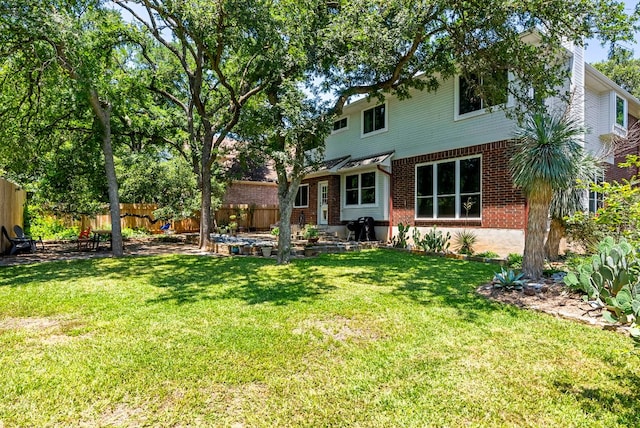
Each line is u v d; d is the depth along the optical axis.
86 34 9.80
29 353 3.57
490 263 9.19
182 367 3.28
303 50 8.88
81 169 13.12
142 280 7.10
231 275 7.64
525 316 4.74
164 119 15.38
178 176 18.36
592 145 12.02
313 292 6.06
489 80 8.85
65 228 16.66
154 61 14.20
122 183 17.80
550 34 7.98
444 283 6.76
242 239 15.09
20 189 13.42
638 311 3.01
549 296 5.45
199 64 11.80
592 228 7.78
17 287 6.45
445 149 12.09
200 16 8.66
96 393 2.85
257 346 3.75
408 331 4.21
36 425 2.47
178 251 12.38
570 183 6.54
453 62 9.79
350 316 4.75
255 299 5.59
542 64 8.40
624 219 5.09
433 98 12.53
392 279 7.17
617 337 3.99
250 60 10.84
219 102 14.59
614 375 3.17
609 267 4.55
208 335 4.05
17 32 8.13
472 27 8.12
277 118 8.75
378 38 8.02
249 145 9.73
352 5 8.17
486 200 10.90
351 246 12.50
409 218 13.30
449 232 11.86
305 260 9.88
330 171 15.46
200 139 15.71
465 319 4.63
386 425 2.49
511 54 8.40
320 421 2.53
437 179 12.42
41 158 12.66
